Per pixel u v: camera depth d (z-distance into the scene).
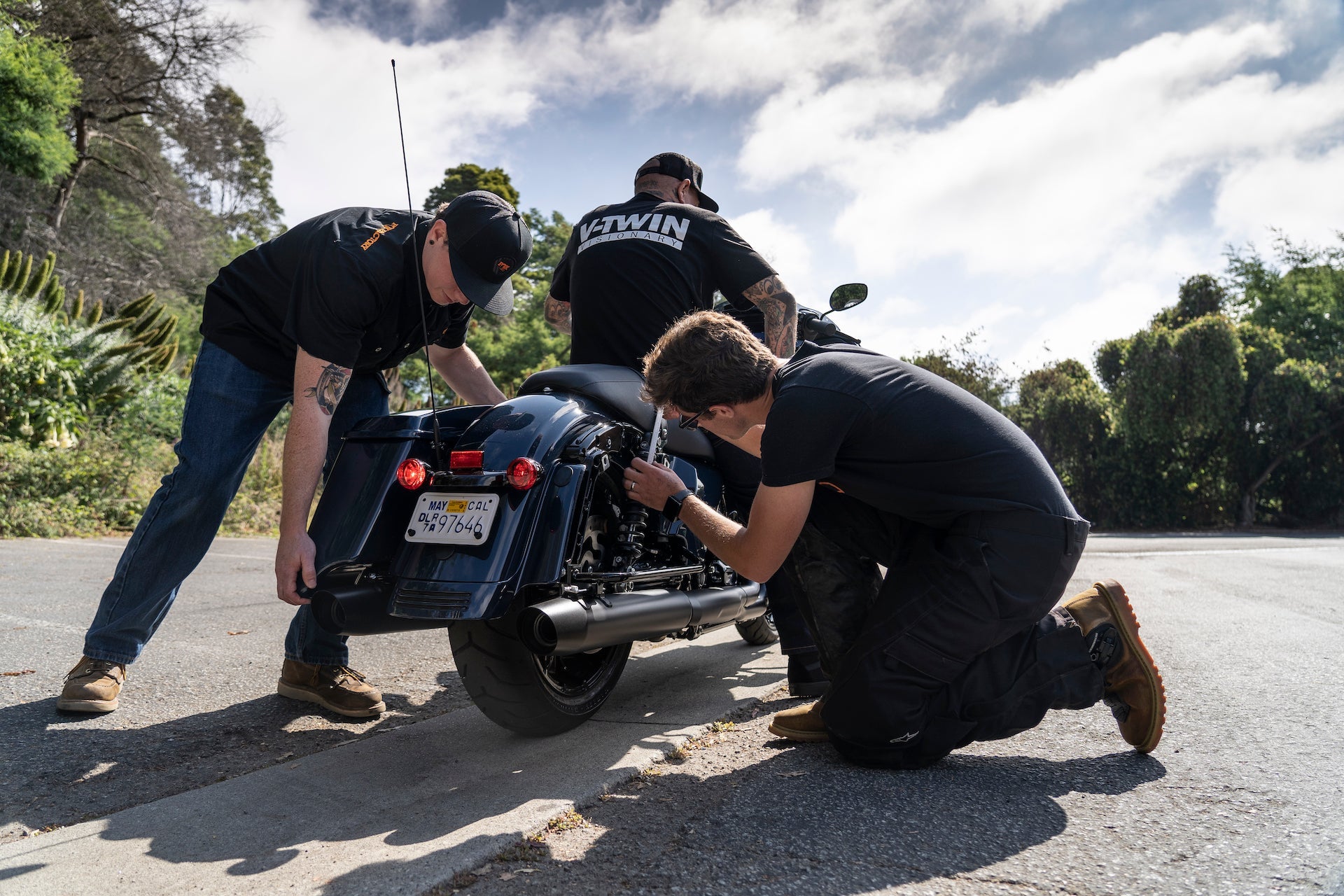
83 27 21.23
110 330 11.01
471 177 36.69
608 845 1.61
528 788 1.87
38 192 20.19
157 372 12.31
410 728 2.35
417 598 1.95
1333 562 7.87
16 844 1.58
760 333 3.53
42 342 9.47
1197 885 1.40
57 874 1.46
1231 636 3.69
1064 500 2.03
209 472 2.42
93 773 2.00
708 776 2.01
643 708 2.60
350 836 1.61
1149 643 3.51
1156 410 19.36
